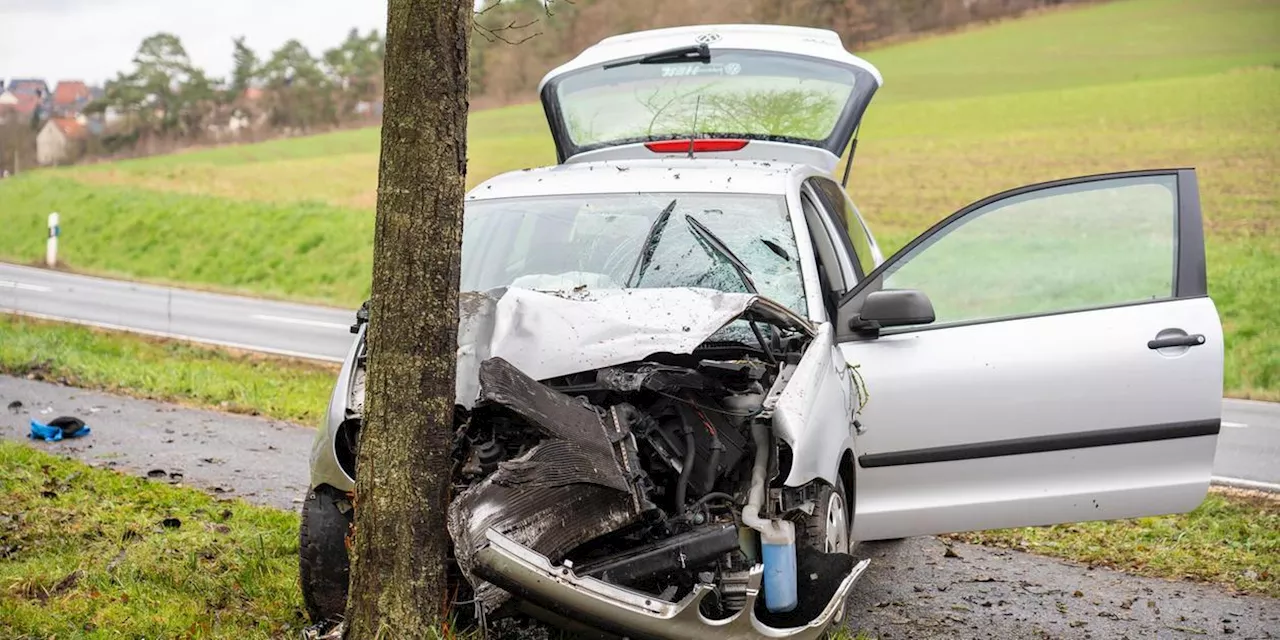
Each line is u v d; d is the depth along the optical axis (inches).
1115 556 265.4
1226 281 872.9
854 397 199.9
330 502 188.4
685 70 286.7
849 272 237.6
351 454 179.9
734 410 179.3
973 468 204.8
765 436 173.5
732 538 159.8
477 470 164.4
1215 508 305.4
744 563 166.6
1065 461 204.8
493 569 152.4
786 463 169.6
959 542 277.9
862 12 2389.3
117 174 1898.4
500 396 159.9
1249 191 1185.4
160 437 358.6
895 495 206.5
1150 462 204.7
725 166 239.0
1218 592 240.5
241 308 863.1
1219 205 1138.0
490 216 231.1
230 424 387.2
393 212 157.8
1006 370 203.5
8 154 2477.9
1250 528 285.1
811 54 284.4
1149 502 205.3
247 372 528.7
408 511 159.0
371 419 160.4
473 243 226.7
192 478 307.4
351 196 1584.6
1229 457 391.9
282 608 200.7
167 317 772.6
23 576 208.5
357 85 2588.6
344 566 186.4
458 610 170.7
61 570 213.3
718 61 286.8
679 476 169.8
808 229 220.1
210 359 587.2
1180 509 205.6
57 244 1370.6
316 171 1881.2
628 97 287.7
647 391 175.2
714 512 171.6
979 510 206.2
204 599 201.8
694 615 153.5
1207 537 279.3
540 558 152.2
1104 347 204.1
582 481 156.5
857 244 268.8
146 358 577.3
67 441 346.3
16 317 708.0
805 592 170.2
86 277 1096.2
